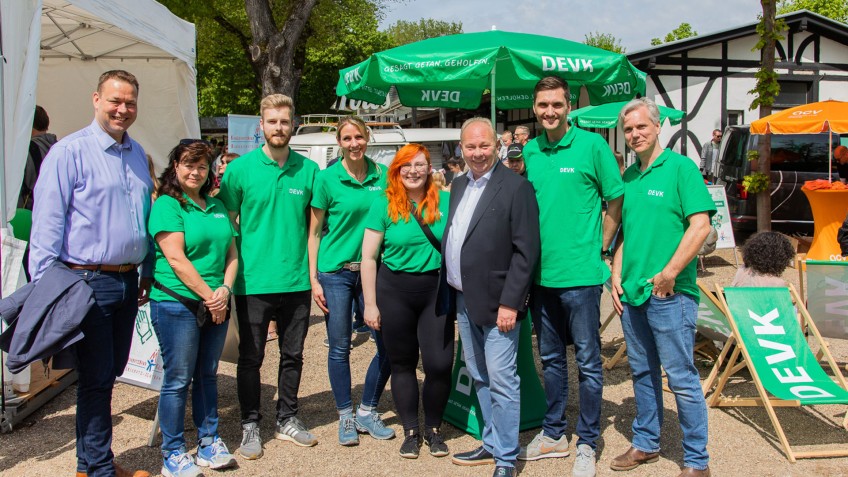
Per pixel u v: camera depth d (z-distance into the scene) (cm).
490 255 332
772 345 424
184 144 353
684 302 339
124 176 337
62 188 317
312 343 621
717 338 491
